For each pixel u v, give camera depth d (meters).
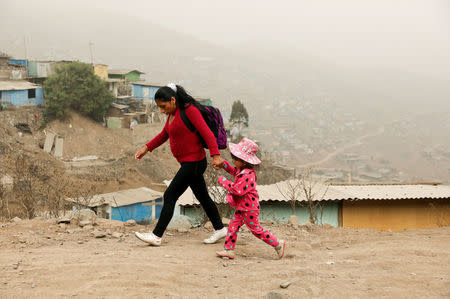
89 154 50.00
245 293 2.95
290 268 3.70
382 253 4.30
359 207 13.13
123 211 31.56
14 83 51.09
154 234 4.66
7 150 39.97
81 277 3.20
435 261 3.85
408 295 2.83
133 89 65.94
